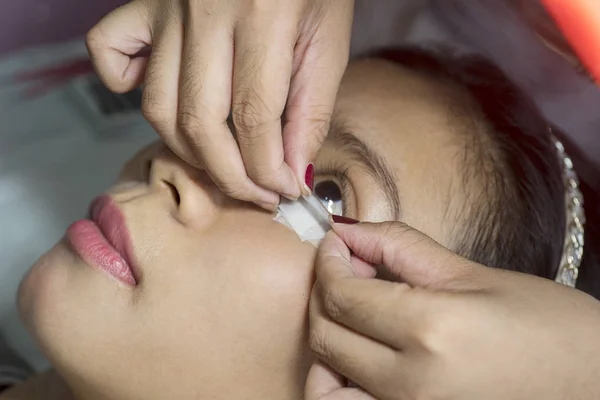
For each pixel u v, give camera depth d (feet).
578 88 3.99
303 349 2.51
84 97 5.05
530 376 1.91
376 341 1.99
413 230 2.23
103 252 2.61
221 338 2.49
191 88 2.19
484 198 2.80
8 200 4.64
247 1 2.16
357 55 3.51
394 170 2.71
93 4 4.97
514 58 4.24
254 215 2.55
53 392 3.61
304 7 2.25
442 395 1.87
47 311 2.61
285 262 2.48
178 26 2.34
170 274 2.51
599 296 3.16
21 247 4.54
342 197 2.74
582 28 3.76
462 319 1.86
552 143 3.15
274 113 2.15
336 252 2.27
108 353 2.57
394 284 1.98
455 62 3.32
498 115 2.99
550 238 2.93
